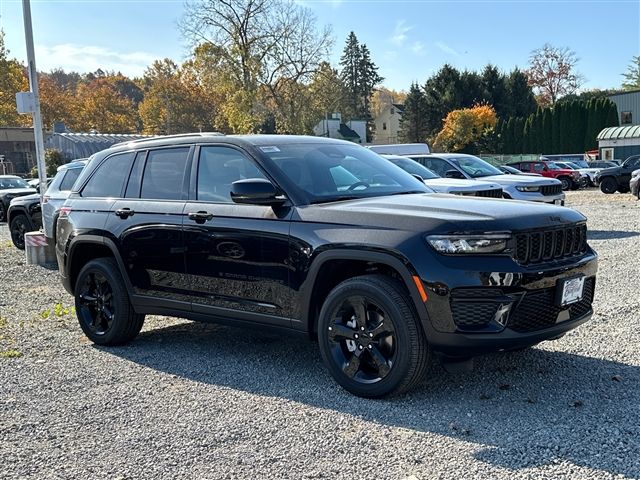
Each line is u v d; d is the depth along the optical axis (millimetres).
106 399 4574
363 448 3615
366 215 4387
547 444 3559
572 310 4457
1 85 64188
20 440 3891
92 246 6199
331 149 5578
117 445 3775
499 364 4988
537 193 12945
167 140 5902
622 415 3934
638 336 5652
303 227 4598
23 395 4699
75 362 5566
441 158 14227
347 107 97062
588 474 3207
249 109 48656
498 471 3273
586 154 50750
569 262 4363
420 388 4523
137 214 5715
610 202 22297
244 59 47812
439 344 4035
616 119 55688
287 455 3561
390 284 4223
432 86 78062
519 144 62438
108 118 94562
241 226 4926
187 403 4438
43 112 86062
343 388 4543
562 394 4328
